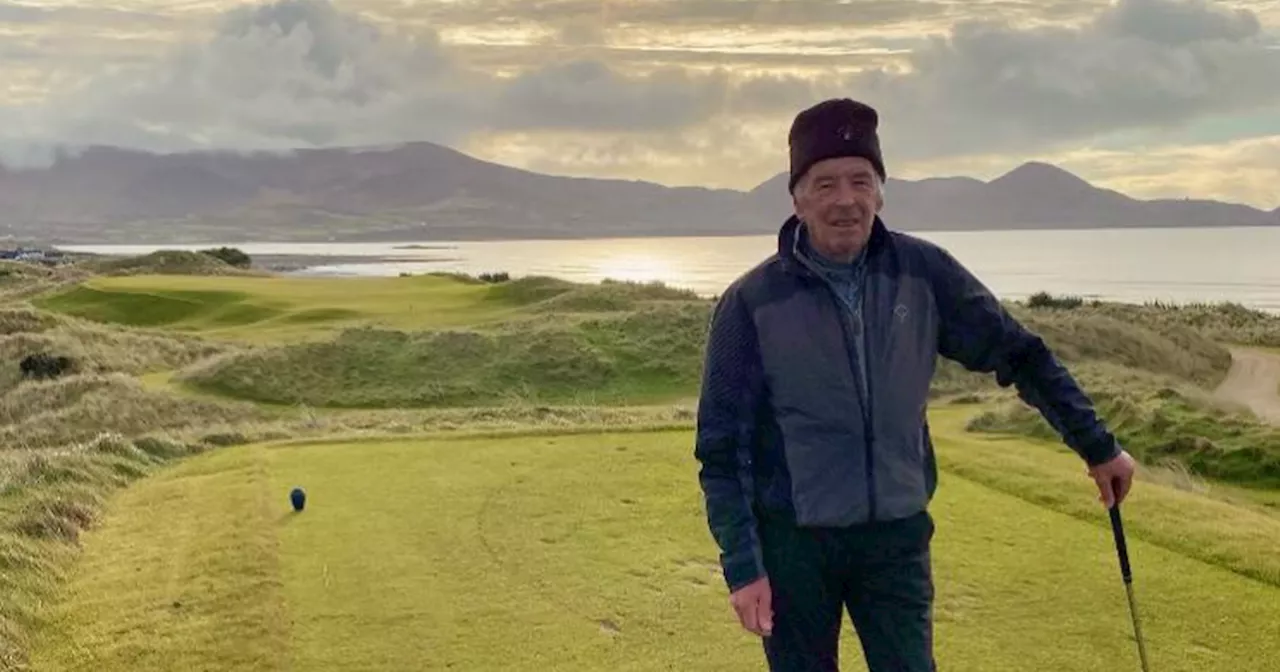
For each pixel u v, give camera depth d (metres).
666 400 24.92
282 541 7.57
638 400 25.06
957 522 7.83
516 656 5.42
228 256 77.06
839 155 3.16
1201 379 31.48
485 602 6.22
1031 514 8.04
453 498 8.82
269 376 25.06
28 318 31.70
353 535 7.70
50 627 6.03
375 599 6.30
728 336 3.32
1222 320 43.97
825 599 3.33
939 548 7.13
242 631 5.84
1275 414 22.59
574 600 6.23
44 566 6.98
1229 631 5.58
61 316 33.38
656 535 7.60
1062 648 5.38
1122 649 5.36
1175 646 5.39
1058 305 44.53
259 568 6.91
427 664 5.35
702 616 5.93
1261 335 40.88
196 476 10.23
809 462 3.24
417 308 39.94
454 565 6.94
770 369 3.26
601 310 37.84
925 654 3.36
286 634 5.79
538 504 8.58
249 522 8.09
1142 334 33.38
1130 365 30.72
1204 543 7.05
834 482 3.23
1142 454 14.09
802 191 3.24
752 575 3.20
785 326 3.25
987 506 8.31
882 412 3.24
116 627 5.99
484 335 28.45
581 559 7.03
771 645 3.40
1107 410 15.70
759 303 3.29
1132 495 8.27
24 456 10.89
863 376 3.24
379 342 27.69
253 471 10.16
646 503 8.55
